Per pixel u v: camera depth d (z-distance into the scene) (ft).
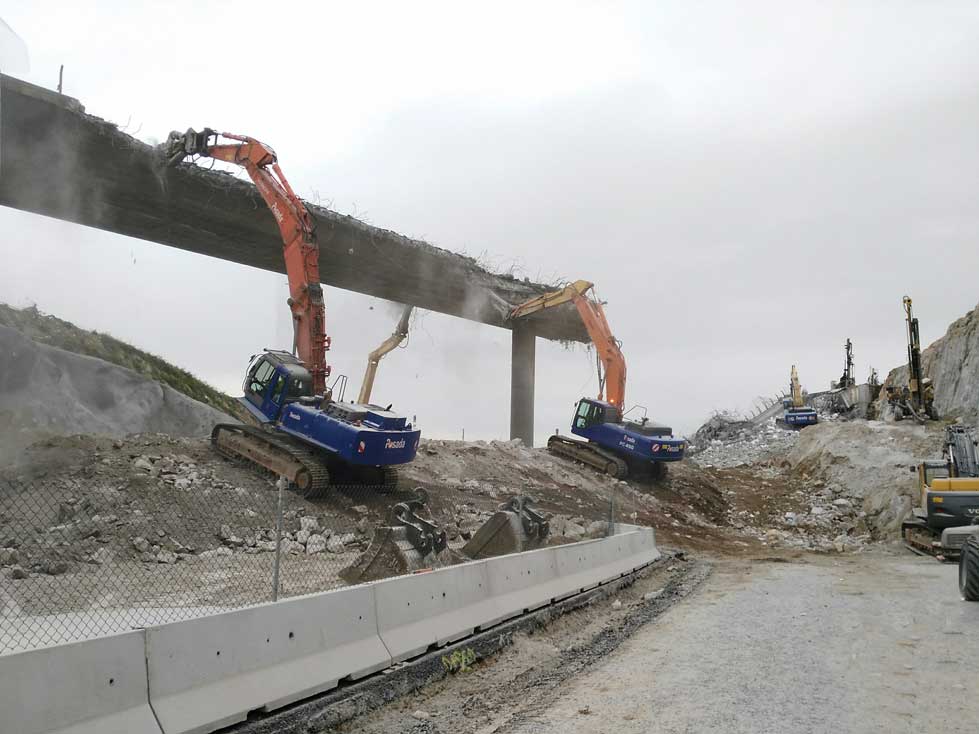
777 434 183.73
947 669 28.68
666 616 41.37
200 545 49.16
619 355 114.21
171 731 18.57
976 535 45.03
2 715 15.64
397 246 125.70
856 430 128.26
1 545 43.70
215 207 104.68
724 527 97.66
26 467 54.29
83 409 86.38
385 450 66.28
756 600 46.39
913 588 50.37
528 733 22.40
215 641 20.62
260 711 21.39
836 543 88.58
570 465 106.32
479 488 81.15
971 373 137.28
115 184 95.91
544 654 32.14
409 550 36.73
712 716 23.61
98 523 47.91
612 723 23.17
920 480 80.48
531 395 161.79
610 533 55.62
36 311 101.35
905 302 131.23
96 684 17.46
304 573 42.19
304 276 77.10
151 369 132.77
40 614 29.60
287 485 63.52
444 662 28.71
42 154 87.30
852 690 26.16
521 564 38.60
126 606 31.60
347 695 23.68
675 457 107.24
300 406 69.82
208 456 69.67
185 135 86.79
